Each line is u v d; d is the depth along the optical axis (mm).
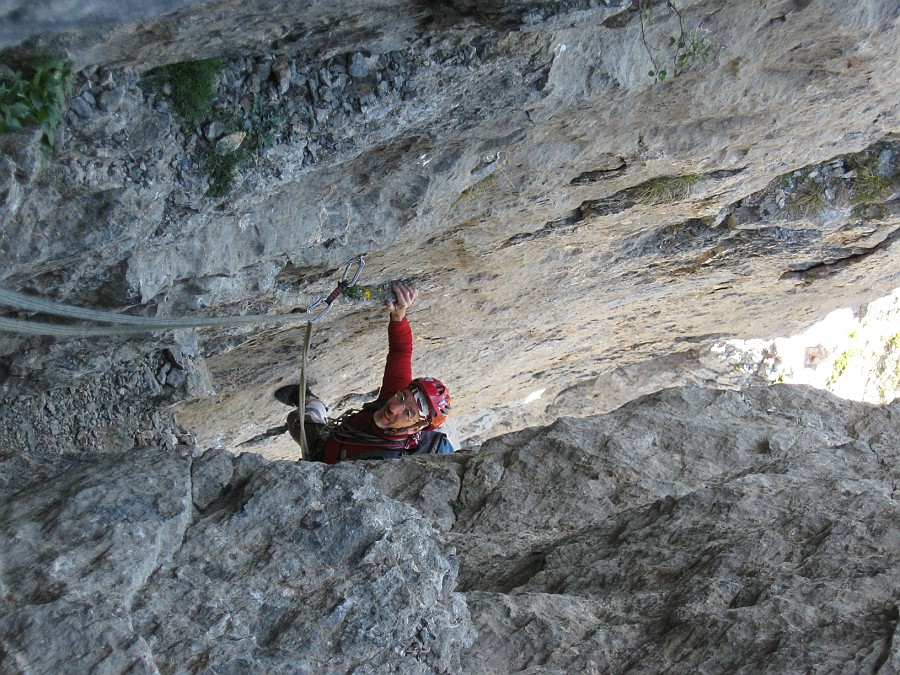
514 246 7664
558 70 4473
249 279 5113
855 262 9414
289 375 9422
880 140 7414
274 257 5090
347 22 3596
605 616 3795
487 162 5488
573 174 6379
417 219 5516
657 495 5305
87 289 4180
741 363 14594
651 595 3818
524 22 3779
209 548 3400
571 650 3566
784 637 3270
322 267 6145
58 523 3385
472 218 6629
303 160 4055
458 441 16156
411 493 5660
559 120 5281
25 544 3277
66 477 3752
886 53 5352
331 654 3166
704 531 4215
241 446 11430
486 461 5777
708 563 3908
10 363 5082
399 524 3645
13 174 3154
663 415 5852
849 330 16594
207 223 4379
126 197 3605
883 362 17062
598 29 4355
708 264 9414
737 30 4832
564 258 8453
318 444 6191
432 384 5758
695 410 5973
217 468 3803
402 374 6070
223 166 3844
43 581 3105
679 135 6066
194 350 6707
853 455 4980
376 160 4715
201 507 3682
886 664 3010
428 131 4590
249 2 3160
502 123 4848
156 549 3350
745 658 3279
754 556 3801
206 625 3125
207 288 4797
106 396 6242
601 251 8562
